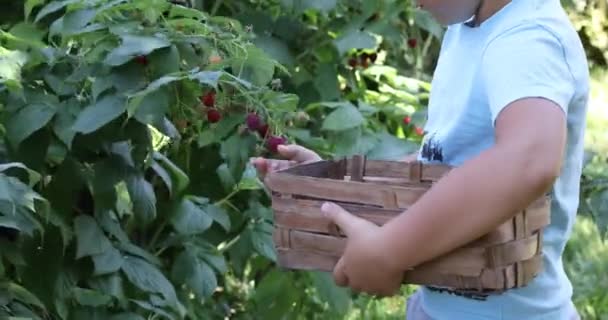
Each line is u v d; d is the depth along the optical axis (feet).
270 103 6.20
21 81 6.01
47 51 6.17
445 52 4.85
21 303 6.11
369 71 10.29
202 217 7.22
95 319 6.53
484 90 4.35
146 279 6.51
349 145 8.77
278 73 9.09
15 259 6.00
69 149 5.97
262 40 9.02
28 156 6.03
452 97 4.58
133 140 6.14
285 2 8.75
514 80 4.01
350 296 9.40
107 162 6.22
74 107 5.95
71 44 6.33
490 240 3.98
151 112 5.69
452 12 4.43
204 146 7.35
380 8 9.83
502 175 3.78
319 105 8.86
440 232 3.89
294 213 4.35
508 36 4.21
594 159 7.73
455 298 4.64
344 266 4.17
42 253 6.18
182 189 7.07
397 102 10.43
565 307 4.75
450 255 4.05
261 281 8.68
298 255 4.40
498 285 4.06
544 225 4.21
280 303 8.68
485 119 4.40
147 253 6.91
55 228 6.19
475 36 4.47
